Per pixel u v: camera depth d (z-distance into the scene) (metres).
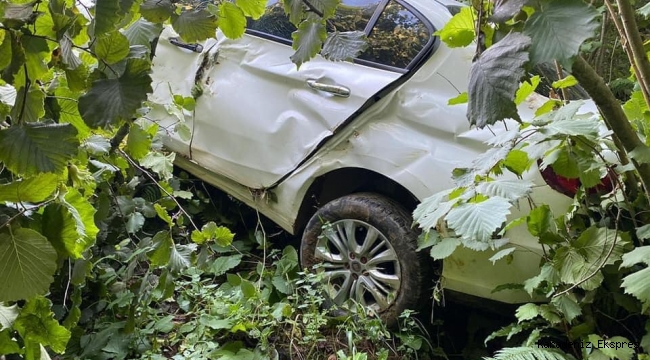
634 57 1.42
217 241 2.45
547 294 2.21
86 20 1.29
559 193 2.29
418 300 2.69
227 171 3.30
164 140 3.58
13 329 1.30
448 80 2.62
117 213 2.66
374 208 2.77
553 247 2.24
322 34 1.43
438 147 2.58
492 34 1.19
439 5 2.83
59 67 1.17
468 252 2.49
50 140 1.02
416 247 2.67
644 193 2.08
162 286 2.30
